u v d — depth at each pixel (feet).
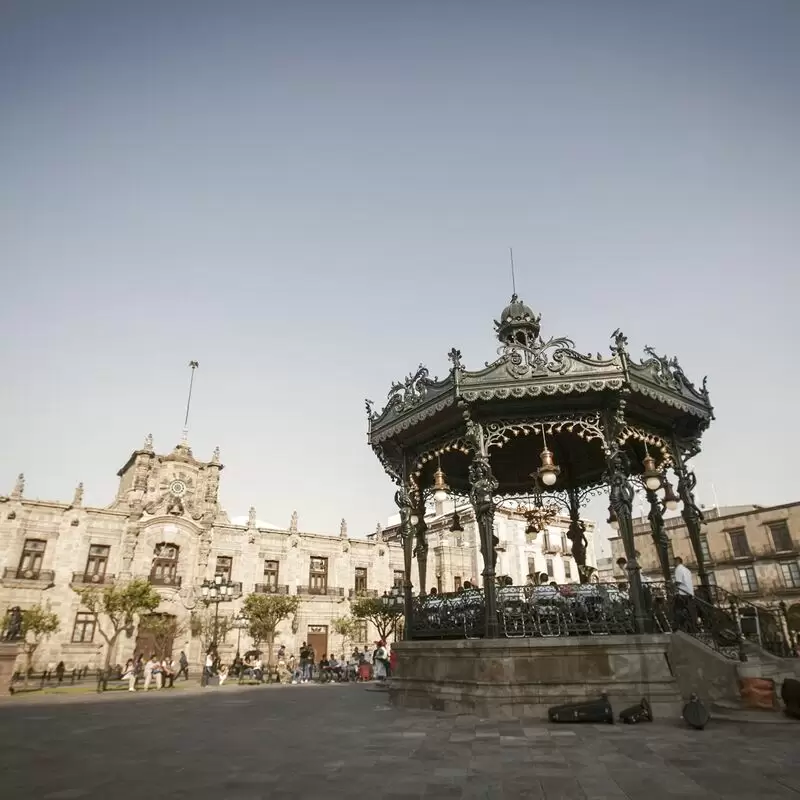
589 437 40.47
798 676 37.17
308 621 149.28
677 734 26.35
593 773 19.27
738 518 145.28
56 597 122.11
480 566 157.07
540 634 35.83
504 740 25.80
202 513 144.77
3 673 67.10
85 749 25.96
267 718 37.47
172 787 18.34
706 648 34.04
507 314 48.57
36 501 125.29
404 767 20.76
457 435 44.06
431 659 39.91
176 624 131.34
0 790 18.16
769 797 16.16
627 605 36.68
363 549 164.86
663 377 42.55
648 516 49.01
